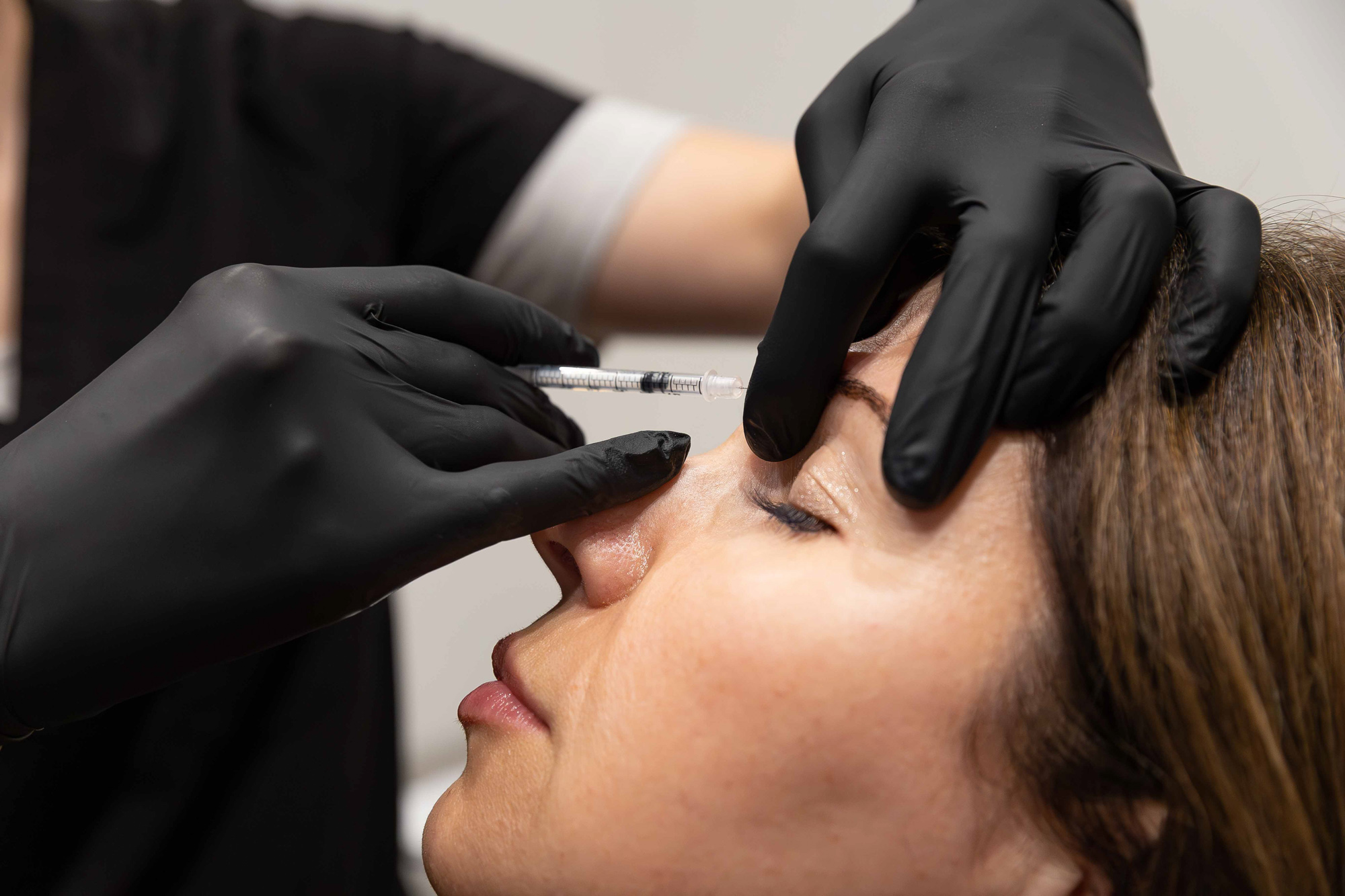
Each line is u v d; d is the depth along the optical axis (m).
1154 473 0.53
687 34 2.07
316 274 0.64
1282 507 0.54
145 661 0.59
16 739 0.61
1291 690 0.53
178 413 0.57
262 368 0.57
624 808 0.54
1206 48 1.52
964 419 0.52
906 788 0.52
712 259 1.09
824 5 1.92
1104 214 0.57
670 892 0.54
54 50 0.94
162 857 0.88
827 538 0.57
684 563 0.59
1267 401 0.56
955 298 0.54
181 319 0.60
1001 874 0.54
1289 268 0.63
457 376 0.70
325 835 0.94
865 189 0.60
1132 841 0.54
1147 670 0.51
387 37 1.09
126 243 0.95
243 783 0.91
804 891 0.53
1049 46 0.76
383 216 1.09
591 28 2.12
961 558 0.53
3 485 0.58
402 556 0.61
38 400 0.88
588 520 0.67
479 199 1.10
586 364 0.85
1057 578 0.52
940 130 0.65
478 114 1.09
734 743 0.53
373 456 0.61
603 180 1.09
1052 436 0.55
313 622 0.62
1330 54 1.44
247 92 1.03
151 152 0.96
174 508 0.57
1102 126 0.70
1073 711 0.52
